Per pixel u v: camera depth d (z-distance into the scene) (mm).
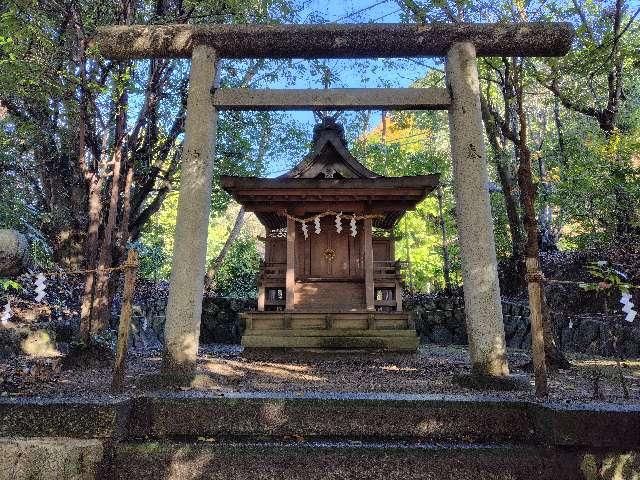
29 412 3344
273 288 9195
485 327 4934
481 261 5062
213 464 3230
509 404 3619
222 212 12539
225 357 8102
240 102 5512
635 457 3207
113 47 5598
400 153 15156
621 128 10641
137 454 3268
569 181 10070
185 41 5633
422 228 17875
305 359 7977
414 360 7887
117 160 6797
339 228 8094
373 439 3498
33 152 9781
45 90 6766
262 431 3613
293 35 5598
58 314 8438
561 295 10398
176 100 9891
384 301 8883
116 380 3908
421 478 3189
